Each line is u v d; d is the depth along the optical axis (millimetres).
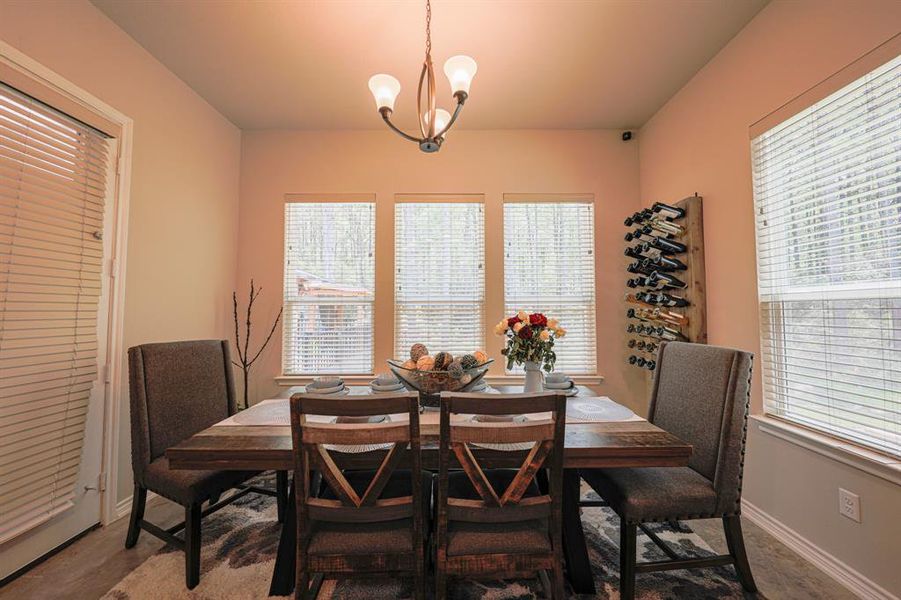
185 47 2180
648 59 2291
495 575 1172
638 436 1356
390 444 1278
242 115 2898
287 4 1874
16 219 1558
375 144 3107
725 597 1445
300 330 3070
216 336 2816
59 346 1722
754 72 1991
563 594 1169
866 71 1463
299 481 1155
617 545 1793
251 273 3066
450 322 3074
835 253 1618
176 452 1253
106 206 1970
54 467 1695
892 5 1384
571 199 3111
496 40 2117
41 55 1646
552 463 1154
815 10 1662
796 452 1730
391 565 1181
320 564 1174
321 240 3104
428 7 1866
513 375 3027
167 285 2363
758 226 1991
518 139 3119
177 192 2447
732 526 1432
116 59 2008
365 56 2252
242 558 1685
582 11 1919
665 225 2557
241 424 1489
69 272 1769
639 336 3070
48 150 1683
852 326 1559
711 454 1467
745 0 1867
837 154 1606
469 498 1444
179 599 1446
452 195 3090
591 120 2986
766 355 1949
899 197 1392
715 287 2273
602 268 3090
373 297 3068
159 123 2299
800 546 1691
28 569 1598
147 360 1712
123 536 1835
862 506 1450
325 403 1096
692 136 2477
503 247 3094
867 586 1425
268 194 3092
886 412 1437
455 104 2746
